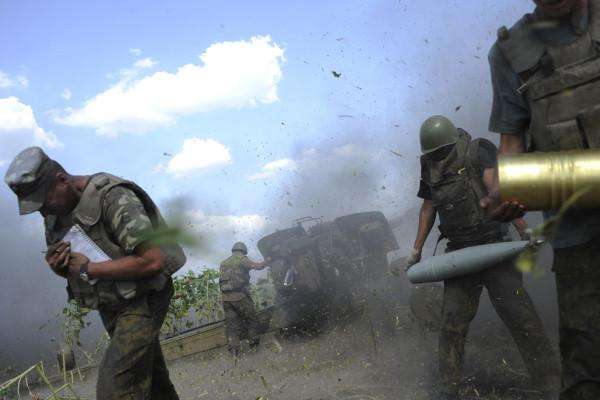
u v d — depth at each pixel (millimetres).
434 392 3740
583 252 1735
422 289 5199
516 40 1853
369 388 4289
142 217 2520
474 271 3432
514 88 1901
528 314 3412
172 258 2658
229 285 7395
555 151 1720
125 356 2506
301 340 6945
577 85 1735
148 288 2584
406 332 5750
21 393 6199
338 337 6371
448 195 3586
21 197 2508
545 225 1144
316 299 7152
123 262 2494
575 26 1738
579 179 1559
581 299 1736
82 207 2533
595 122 1712
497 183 1658
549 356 3371
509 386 3654
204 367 6723
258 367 6117
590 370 1719
